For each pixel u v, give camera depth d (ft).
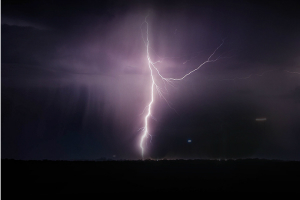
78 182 29.17
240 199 24.12
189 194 25.35
